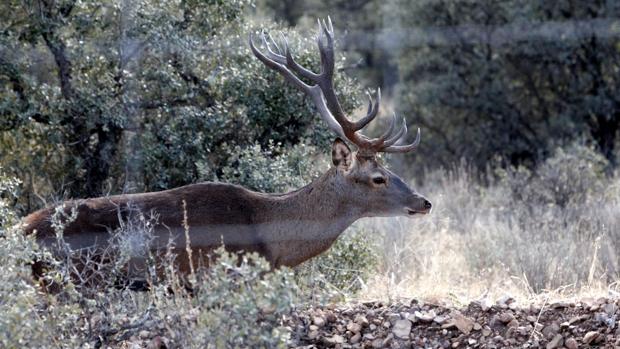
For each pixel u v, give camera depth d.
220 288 14.48
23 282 15.43
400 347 17.88
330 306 19.00
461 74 43.28
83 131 24.39
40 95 23.75
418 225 27.94
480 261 25.09
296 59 25.14
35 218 18.25
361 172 19.83
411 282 22.73
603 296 19.67
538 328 18.12
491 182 35.28
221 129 24.19
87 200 18.50
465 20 42.97
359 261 22.38
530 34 41.22
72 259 17.80
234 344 14.42
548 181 32.00
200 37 24.83
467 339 18.05
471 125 43.16
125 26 23.83
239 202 19.11
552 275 22.69
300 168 23.58
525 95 43.06
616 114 42.28
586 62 42.38
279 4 51.44
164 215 18.47
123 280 18.02
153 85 24.27
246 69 24.62
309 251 19.73
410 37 42.31
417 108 43.16
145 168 23.58
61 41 24.34
